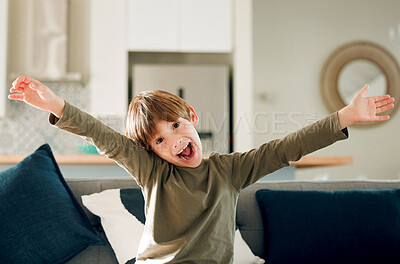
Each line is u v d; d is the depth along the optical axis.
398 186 1.77
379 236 1.53
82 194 1.66
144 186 1.18
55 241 1.46
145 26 4.39
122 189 1.64
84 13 4.57
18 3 4.43
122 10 4.39
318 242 1.53
